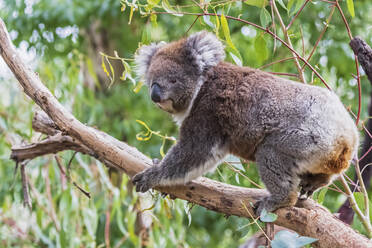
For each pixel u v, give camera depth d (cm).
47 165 1102
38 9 1491
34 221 1220
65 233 1000
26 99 1049
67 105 1123
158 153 1480
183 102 798
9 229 1248
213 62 775
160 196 817
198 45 784
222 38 913
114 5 1438
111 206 1219
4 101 1324
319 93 698
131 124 1534
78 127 714
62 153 1002
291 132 677
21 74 725
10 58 726
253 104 714
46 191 1104
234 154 766
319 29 1381
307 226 664
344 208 862
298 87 712
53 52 1553
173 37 1500
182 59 796
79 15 1444
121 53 1653
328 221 657
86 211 1055
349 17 1350
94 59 1695
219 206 702
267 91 715
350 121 695
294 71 1320
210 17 850
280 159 684
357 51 745
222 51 784
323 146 664
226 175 953
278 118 691
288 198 675
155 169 716
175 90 789
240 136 727
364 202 775
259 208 680
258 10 1291
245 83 739
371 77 738
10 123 1148
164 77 794
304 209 674
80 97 1138
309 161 671
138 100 1591
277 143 686
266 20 806
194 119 754
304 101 688
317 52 1382
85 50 1686
